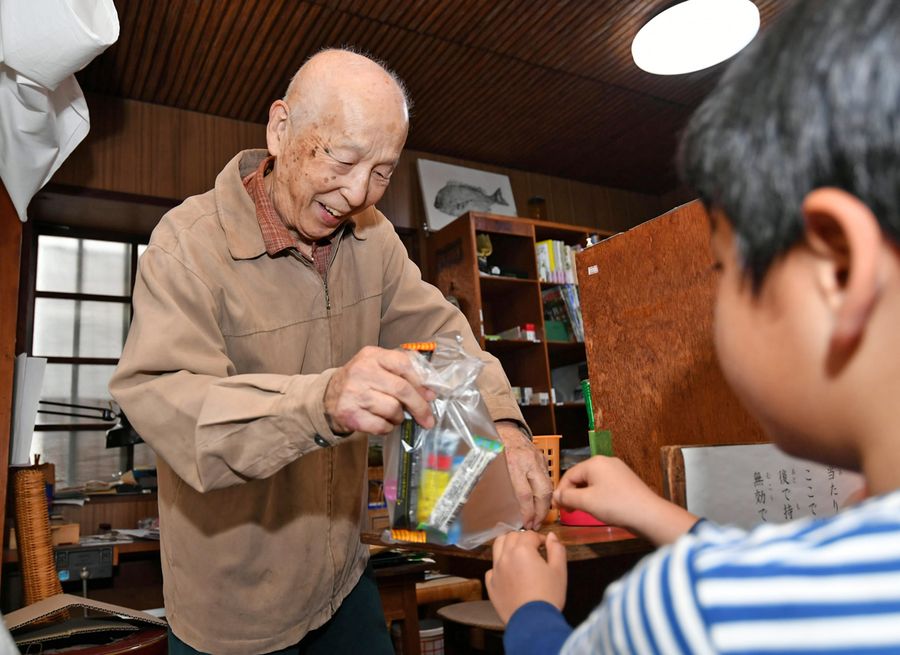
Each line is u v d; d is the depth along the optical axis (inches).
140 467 145.7
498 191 188.4
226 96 149.4
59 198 138.8
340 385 30.3
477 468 30.4
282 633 44.7
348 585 48.8
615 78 153.6
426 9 126.6
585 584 43.9
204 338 40.1
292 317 47.6
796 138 13.0
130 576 130.7
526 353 167.6
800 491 31.3
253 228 46.9
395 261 54.9
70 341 146.3
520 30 134.7
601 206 210.1
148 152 148.2
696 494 29.2
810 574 11.5
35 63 62.4
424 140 177.5
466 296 159.2
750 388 15.0
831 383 13.3
